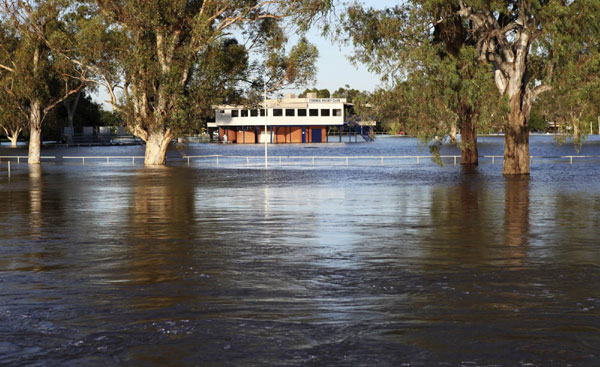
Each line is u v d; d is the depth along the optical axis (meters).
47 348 7.43
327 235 16.70
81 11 62.34
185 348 7.39
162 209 23.66
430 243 15.31
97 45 56.75
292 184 37.19
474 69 40.94
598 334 7.81
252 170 53.97
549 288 10.34
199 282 10.92
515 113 44.59
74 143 149.62
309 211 22.62
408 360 6.97
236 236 16.58
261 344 7.52
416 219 20.20
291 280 11.05
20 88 67.06
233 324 8.32
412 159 76.12
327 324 8.29
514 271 11.80
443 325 8.21
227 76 58.94
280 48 58.78
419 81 40.56
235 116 157.38
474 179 40.88
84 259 13.30
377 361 6.95
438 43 44.12
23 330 8.12
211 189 33.72
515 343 7.50
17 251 14.40
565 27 37.62
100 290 10.34
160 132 61.91
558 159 71.19
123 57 56.69
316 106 154.00
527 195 29.02
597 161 65.88
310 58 59.31
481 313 8.78
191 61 57.47
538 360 6.95
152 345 7.51
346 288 10.40
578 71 39.00
